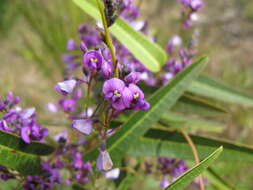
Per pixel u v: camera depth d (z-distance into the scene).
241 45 0.38
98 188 0.18
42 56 0.27
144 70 0.17
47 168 0.13
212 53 0.36
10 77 0.33
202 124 0.18
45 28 0.26
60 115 0.25
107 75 0.10
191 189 0.23
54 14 0.26
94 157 0.14
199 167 0.11
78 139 0.16
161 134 0.15
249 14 0.40
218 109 0.17
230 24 0.39
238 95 0.19
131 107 0.10
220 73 0.35
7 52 0.35
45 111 0.29
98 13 0.14
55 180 0.14
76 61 0.20
